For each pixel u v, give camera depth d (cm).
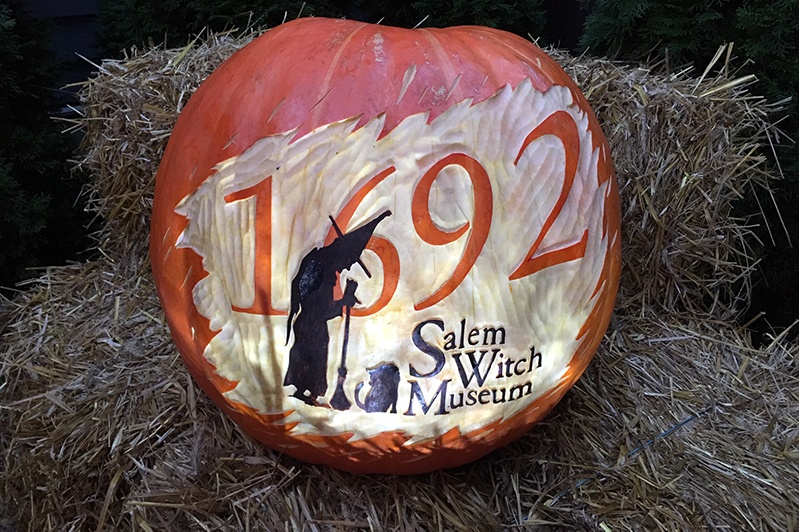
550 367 133
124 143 228
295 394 123
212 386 133
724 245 232
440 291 117
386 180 114
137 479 158
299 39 129
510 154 120
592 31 271
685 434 172
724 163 223
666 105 217
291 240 116
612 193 140
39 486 159
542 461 157
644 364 203
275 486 145
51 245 298
